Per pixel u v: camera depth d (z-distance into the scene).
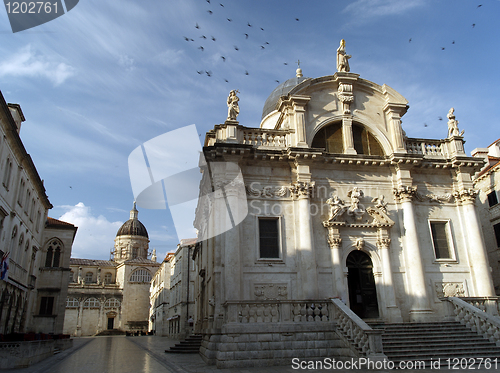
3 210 26.44
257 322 18.48
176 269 58.19
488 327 19.44
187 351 24.62
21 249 32.97
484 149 35.19
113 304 89.12
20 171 30.39
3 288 27.17
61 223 45.50
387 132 26.25
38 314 40.12
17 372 16.36
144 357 22.58
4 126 25.78
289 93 25.34
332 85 26.52
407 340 19.02
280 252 22.59
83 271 97.06
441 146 26.64
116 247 104.12
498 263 32.16
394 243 24.19
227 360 17.22
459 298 21.92
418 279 23.05
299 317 19.14
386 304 22.81
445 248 24.83
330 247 23.22
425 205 25.30
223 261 21.45
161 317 71.25
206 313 24.41
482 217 34.16
